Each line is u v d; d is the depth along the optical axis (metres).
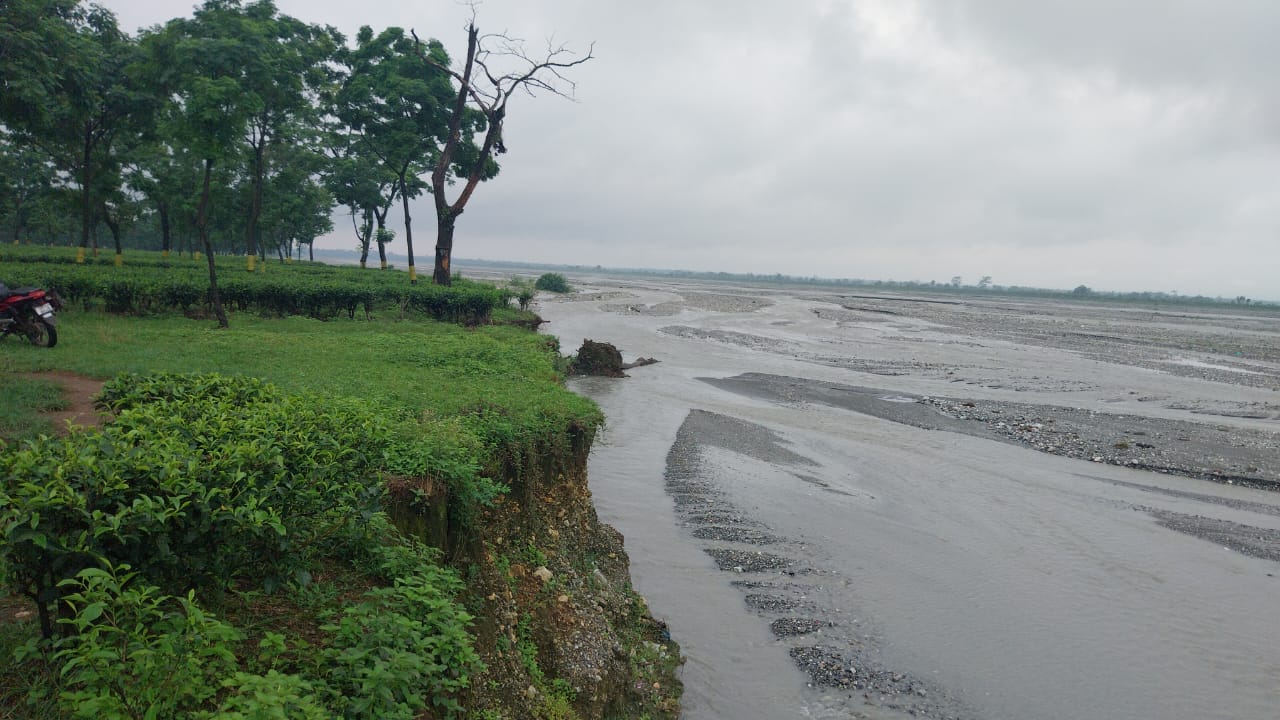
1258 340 62.34
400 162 46.00
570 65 36.78
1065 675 9.31
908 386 31.64
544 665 7.59
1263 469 19.25
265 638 4.70
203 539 4.54
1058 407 27.42
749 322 63.84
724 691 8.74
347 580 5.83
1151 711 8.64
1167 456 20.34
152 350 14.84
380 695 4.36
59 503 3.86
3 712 3.72
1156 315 107.12
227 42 19.42
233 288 24.78
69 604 3.92
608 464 17.66
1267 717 8.62
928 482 17.38
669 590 11.20
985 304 126.44
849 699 8.66
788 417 24.16
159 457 4.55
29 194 63.53
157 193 49.81
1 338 14.73
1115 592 11.75
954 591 11.56
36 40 26.33
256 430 6.01
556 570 9.20
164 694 3.67
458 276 56.19
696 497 15.42
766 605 10.83
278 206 56.62
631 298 94.62
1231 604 11.45
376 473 6.48
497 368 16.39
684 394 27.73
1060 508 15.80
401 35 43.78
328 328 23.16
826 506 15.28
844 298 127.69
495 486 8.05
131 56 34.88
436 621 5.30
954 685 9.01
